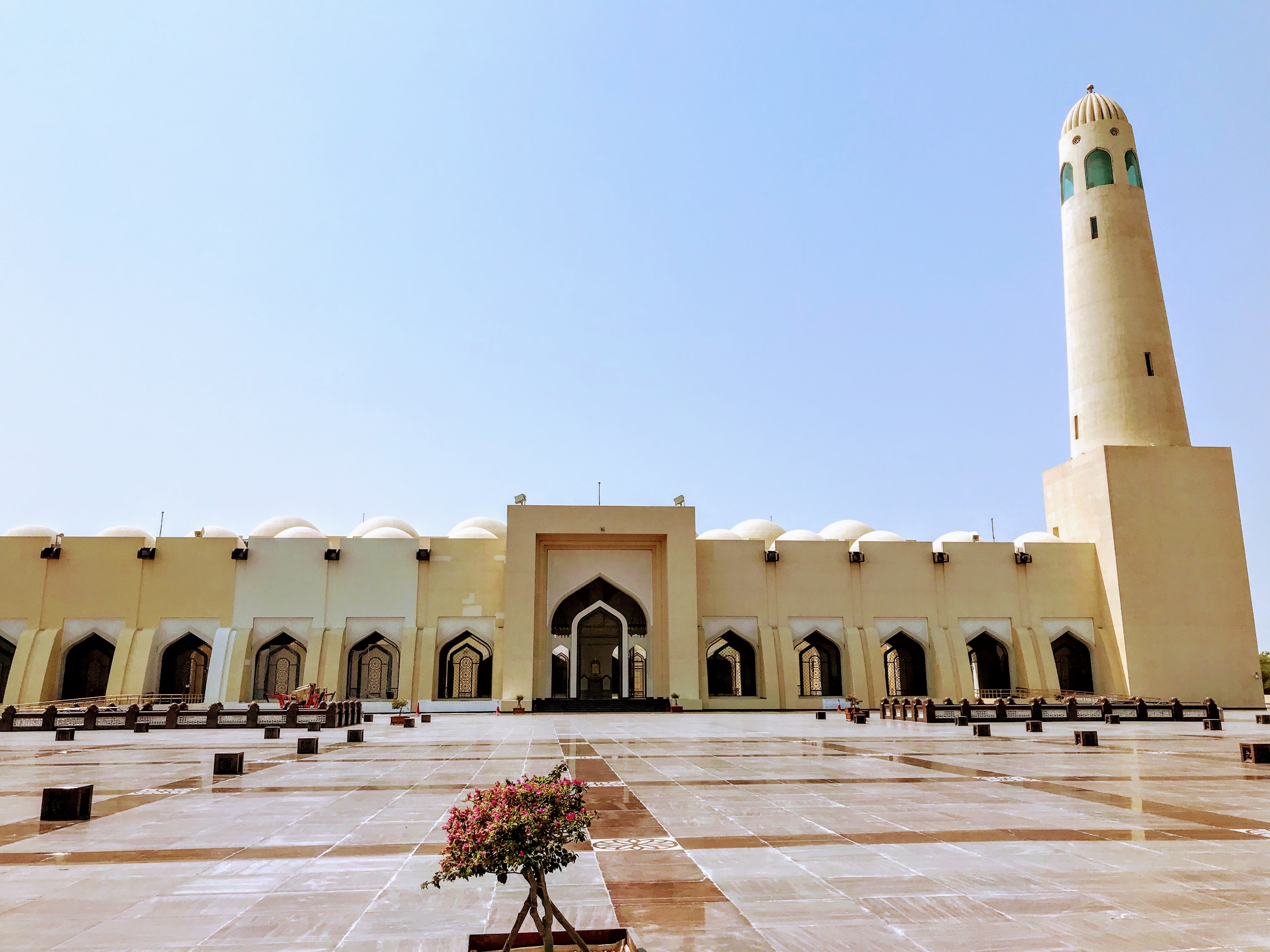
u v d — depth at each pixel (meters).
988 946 4.02
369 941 4.14
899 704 24.45
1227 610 31.64
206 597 31.22
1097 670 32.31
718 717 26.28
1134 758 12.57
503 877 3.69
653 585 32.66
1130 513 32.06
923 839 6.52
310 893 5.03
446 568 32.28
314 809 8.14
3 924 4.40
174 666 32.00
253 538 31.78
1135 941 4.08
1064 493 35.06
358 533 39.03
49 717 20.09
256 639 31.00
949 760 12.46
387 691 39.00
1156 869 5.51
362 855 6.06
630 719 25.33
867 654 32.28
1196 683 31.05
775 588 33.22
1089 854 5.96
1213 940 4.08
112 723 20.31
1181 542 31.97
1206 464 32.50
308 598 31.56
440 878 3.75
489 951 4.00
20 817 7.62
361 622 31.64
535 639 30.91
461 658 40.28
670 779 10.25
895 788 9.39
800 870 5.53
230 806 8.30
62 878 5.38
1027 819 7.38
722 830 6.91
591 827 7.06
